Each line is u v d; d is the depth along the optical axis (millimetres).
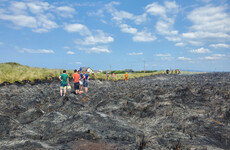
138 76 70250
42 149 4746
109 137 5773
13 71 35250
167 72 86500
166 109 9531
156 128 7066
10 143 5121
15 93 17109
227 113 8633
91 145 5102
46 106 11805
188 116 8305
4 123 6457
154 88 17391
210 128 6668
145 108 9828
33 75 36719
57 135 6098
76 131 6090
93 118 7336
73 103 12148
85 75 18891
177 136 5867
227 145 5238
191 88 17672
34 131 6395
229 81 26625
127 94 15141
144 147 5055
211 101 12172
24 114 9125
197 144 5148
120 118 8445
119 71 102062
